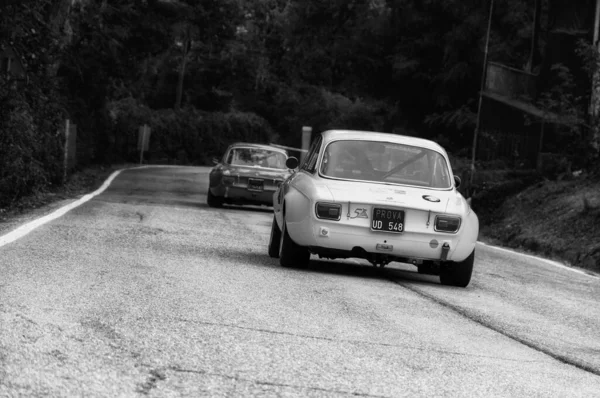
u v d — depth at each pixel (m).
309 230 11.86
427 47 53.19
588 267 20.33
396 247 11.88
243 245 14.79
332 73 67.81
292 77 78.12
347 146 12.90
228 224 18.83
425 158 12.94
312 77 70.19
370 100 59.66
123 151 58.78
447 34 50.66
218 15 45.12
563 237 23.36
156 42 42.97
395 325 8.36
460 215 12.02
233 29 47.03
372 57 57.94
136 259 11.41
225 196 24.78
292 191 12.54
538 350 7.92
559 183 29.16
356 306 9.28
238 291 9.48
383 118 58.44
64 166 26.92
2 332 6.36
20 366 5.53
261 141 75.31
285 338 7.21
